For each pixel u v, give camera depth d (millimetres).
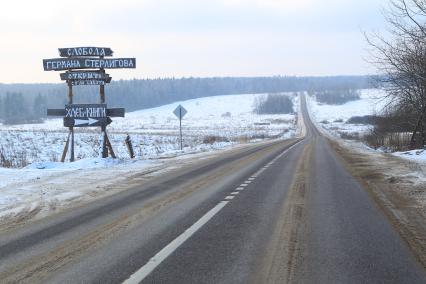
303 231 7703
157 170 17531
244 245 6879
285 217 8820
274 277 5473
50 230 8109
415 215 8875
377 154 25062
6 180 14562
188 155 25703
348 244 6887
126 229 8055
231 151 29188
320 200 10625
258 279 5410
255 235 7473
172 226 8203
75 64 21516
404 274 5562
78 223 8625
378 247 6711
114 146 36812
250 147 34500
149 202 10703
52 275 5668
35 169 17797
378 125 39719
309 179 14359
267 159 22203
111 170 17531
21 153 27312
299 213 9180
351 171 16453
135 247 6863
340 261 6066
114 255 6461
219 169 17719
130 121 152000
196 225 8234
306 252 6488
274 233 7594
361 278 5426
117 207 10148
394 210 9367
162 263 6043
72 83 21906
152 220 8742
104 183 13977
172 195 11664
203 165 19391
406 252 6457
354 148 31891
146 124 129000
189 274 5598
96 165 19266
